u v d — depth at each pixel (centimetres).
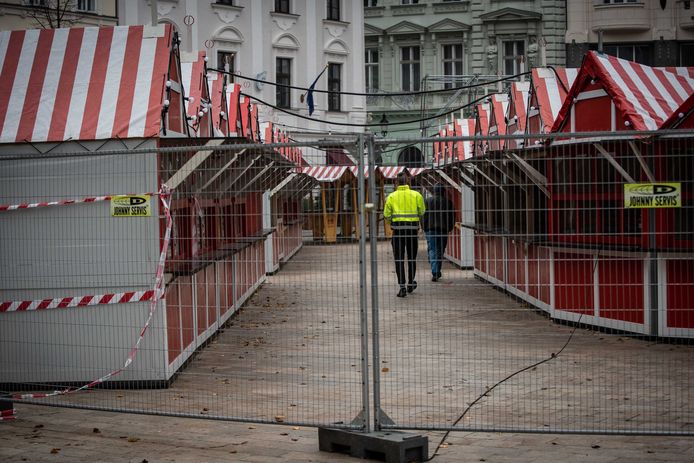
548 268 1253
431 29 5791
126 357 1041
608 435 806
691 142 923
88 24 3544
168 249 1038
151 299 1034
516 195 1152
